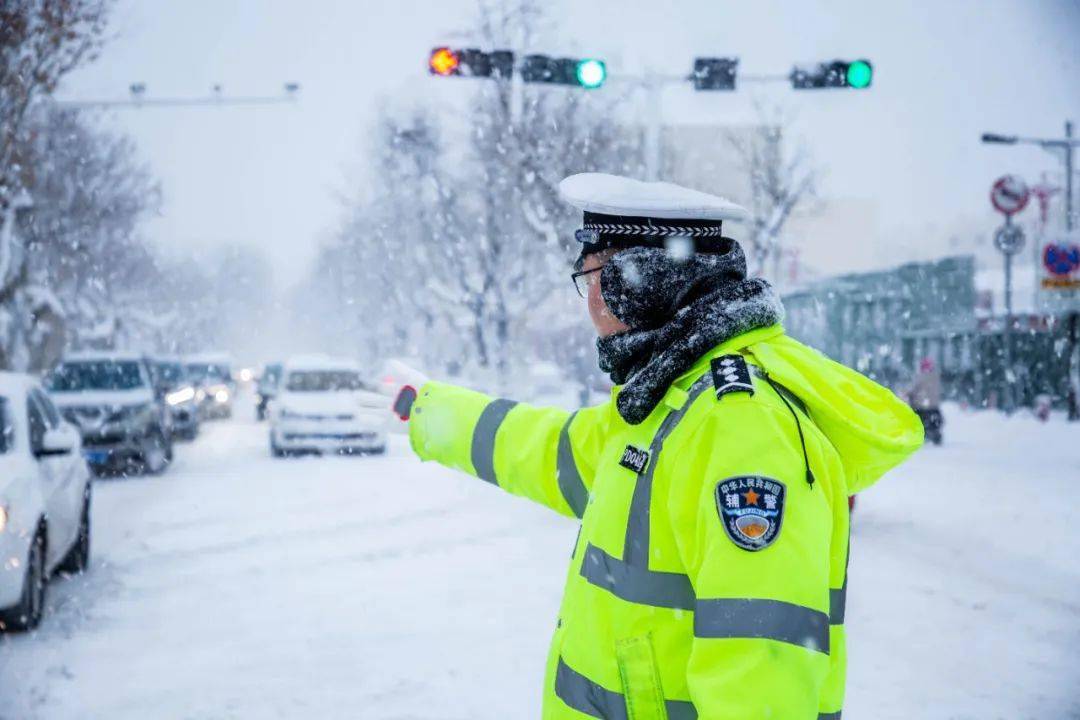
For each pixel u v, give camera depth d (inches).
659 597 60.9
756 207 1087.6
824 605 55.6
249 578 307.1
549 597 276.5
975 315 1259.8
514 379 1032.8
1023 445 751.1
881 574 300.8
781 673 53.2
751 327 64.5
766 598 54.4
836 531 61.9
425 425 92.4
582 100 957.2
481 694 194.4
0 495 237.1
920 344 1384.1
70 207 1080.2
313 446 682.2
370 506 460.4
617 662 62.3
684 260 66.0
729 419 58.8
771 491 56.3
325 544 364.5
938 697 189.9
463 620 251.4
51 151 977.5
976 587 282.2
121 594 288.0
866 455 62.6
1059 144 1059.9
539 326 1724.9
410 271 1285.7
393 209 1262.3
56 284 1223.5
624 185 68.3
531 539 369.7
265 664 216.7
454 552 345.7
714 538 56.7
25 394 300.8
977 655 217.0
